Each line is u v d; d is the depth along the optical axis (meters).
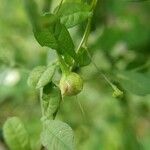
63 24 0.06
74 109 0.10
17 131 0.07
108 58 0.10
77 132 0.10
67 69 0.06
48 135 0.06
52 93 0.07
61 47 0.06
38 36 0.06
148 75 0.08
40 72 0.07
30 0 0.05
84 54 0.07
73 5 0.06
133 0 0.08
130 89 0.08
